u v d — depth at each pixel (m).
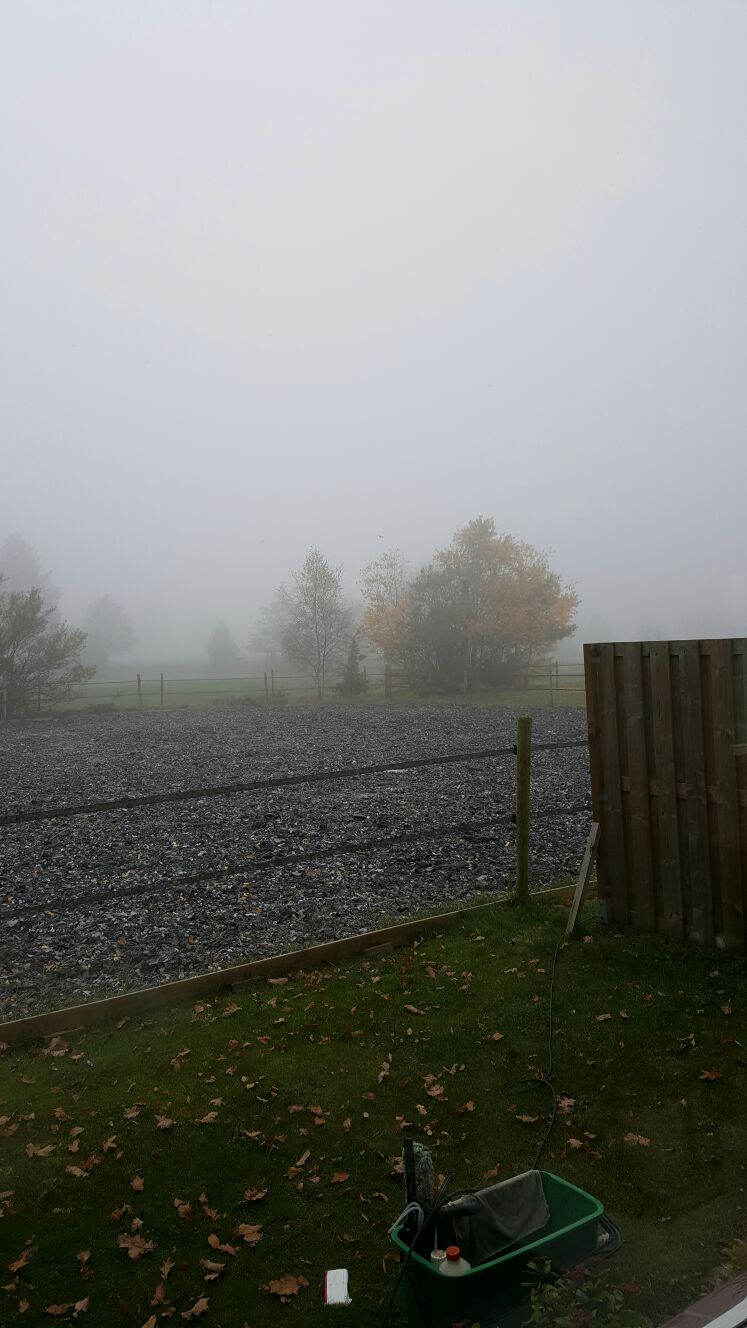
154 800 5.91
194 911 6.73
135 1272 2.93
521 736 6.30
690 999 4.58
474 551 33.25
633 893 5.61
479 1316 2.51
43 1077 4.19
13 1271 2.92
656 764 5.41
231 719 24.98
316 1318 2.69
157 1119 3.76
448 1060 4.19
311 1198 3.25
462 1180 3.29
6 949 6.06
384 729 20.19
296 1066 4.19
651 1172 3.27
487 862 7.89
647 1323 2.42
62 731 22.53
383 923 6.23
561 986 4.89
